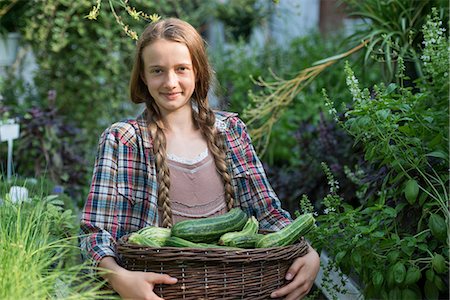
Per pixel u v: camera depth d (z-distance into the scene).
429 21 3.35
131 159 2.94
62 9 6.00
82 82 6.36
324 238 3.26
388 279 2.92
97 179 2.90
